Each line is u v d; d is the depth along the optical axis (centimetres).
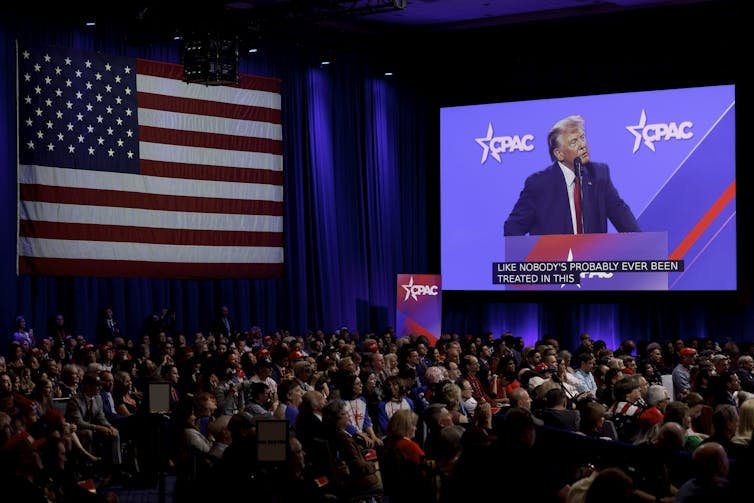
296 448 852
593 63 2595
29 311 2017
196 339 2048
